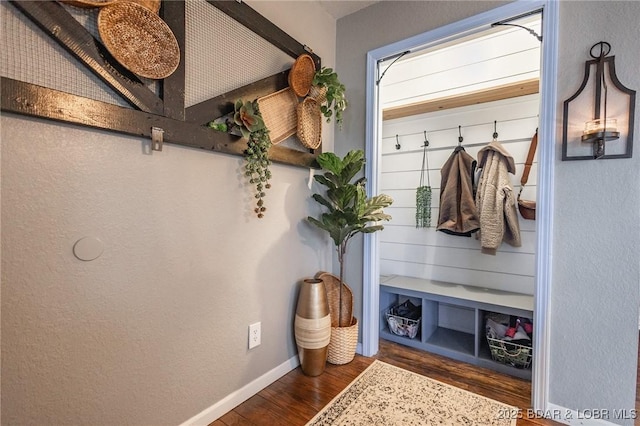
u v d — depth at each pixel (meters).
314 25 2.04
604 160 1.38
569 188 1.46
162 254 1.26
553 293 1.50
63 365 1.01
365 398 1.65
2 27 0.86
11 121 0.89
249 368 1.65
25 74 0.90
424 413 1.53
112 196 1.10
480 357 2.04
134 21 1.11
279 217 1.80
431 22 1.86
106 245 1.09
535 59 2.17
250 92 1.58
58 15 0.96
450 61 2.52
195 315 1.39
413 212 2.78
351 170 1.87
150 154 1.20
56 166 0.98
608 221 1.38
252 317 1.66
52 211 0.97
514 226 2.14
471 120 2.49
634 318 1.34
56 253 0.99
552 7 1.49
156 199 1.23
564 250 1.47
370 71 2.08
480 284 2.47
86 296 1.05
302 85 1.86
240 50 1.54
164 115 1.22
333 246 2.26
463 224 2.33
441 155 2.63
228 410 1.54
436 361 2.08
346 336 2.00
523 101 2.28
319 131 2.00
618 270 1.36
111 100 1.09
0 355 0.90
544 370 1.52
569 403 1.48
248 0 1.61
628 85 1.33
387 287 2.49
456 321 2.56
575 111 1.44
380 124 2.16
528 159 2.21
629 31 1.33
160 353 1.27
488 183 2.19
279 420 1.48
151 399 1.25
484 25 1.70
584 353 1.44
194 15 1.33
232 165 1.52
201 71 1.37
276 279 1.79
